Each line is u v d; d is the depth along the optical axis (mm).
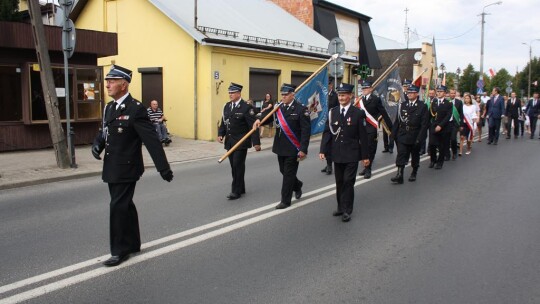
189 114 16766
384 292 4289
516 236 5934
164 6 16312
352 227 6289
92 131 13898
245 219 6605
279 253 5270
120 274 4641
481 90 37531
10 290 4250
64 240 5672
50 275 4598
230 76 16906
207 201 7648
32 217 6688
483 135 19844
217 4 20453
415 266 4922
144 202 7539
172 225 6270
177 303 4035
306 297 4172
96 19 19328
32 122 12375
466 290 4352
